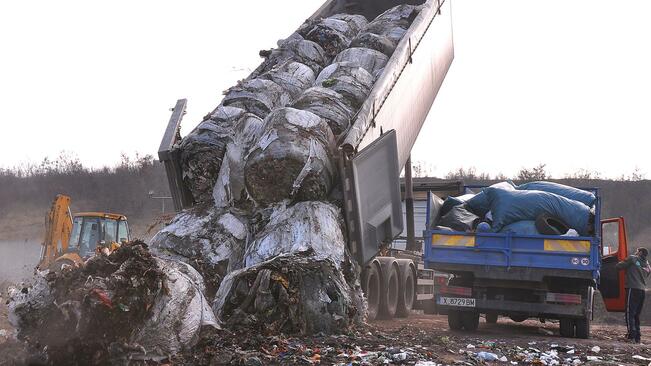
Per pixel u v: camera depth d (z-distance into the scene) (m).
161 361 6.22
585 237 10.34
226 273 9.85
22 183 47.84
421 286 15.49
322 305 8.69
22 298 5.92
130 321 5.80
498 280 11.07
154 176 48.75
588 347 9.57
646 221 47.19
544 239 10.58
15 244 34.19
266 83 11.82
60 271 6.11
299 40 13.29
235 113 11.14
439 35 15.16
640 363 8.12
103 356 5.66
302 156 9.88
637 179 52.44
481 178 56.22
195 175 11.09
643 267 11.59
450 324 11.60
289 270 8.69
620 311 12.38
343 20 14.80
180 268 7.20
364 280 11.58
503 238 10.80
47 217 15.68
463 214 11.55
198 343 6.84
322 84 11.62
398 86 12.39
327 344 7.95
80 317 5.52
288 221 9.74
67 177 48.94
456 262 11.06
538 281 10.68
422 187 17.16
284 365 6.70
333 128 10.79
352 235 10.25
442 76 16.02
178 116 11.67
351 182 10.16
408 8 14.87
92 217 16.03
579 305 10.79
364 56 12.70
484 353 7.86
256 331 8.21
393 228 11.30
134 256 6.07
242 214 10.41
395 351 7.63
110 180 48.28
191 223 10.39
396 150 11.09
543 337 11.07
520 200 10.95
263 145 10.05
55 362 5.61
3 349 5.80
